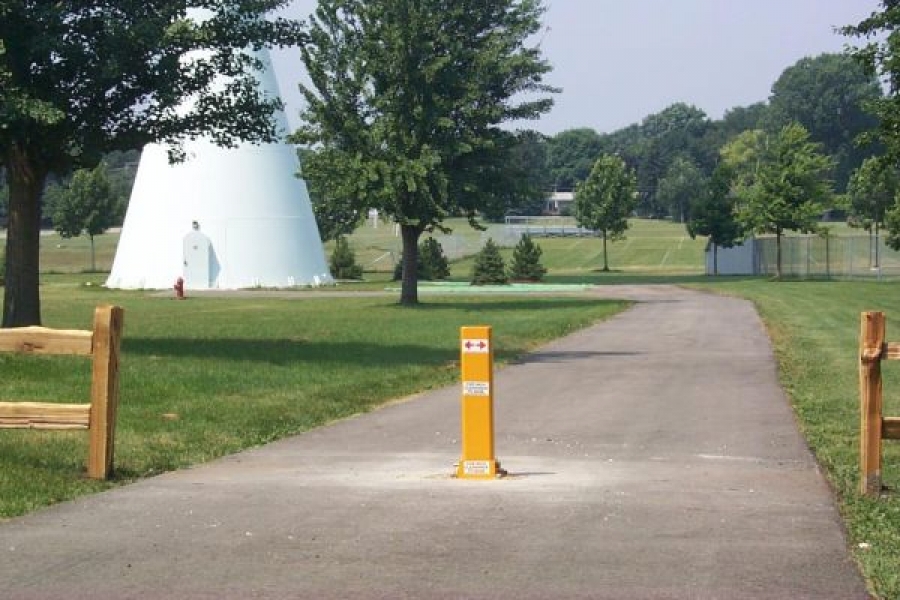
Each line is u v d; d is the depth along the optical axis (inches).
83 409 354.0
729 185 2699.3
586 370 725.9
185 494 329.4
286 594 224.7
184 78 793.6
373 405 572.1
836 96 5383.9
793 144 2144.4
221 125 824.9
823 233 2161.7
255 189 2349.9
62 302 1721.2
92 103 758.5
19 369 620.4
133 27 727.1
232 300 1804.9
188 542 267.9
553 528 278.7
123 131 788.0
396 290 2137.1
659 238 4534.9
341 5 1454.2
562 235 4579.2
